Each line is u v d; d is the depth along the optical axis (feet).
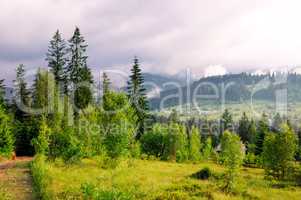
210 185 103.45
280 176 150.00
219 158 245.04
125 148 143.33
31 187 87.20
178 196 83.97
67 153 135.33
